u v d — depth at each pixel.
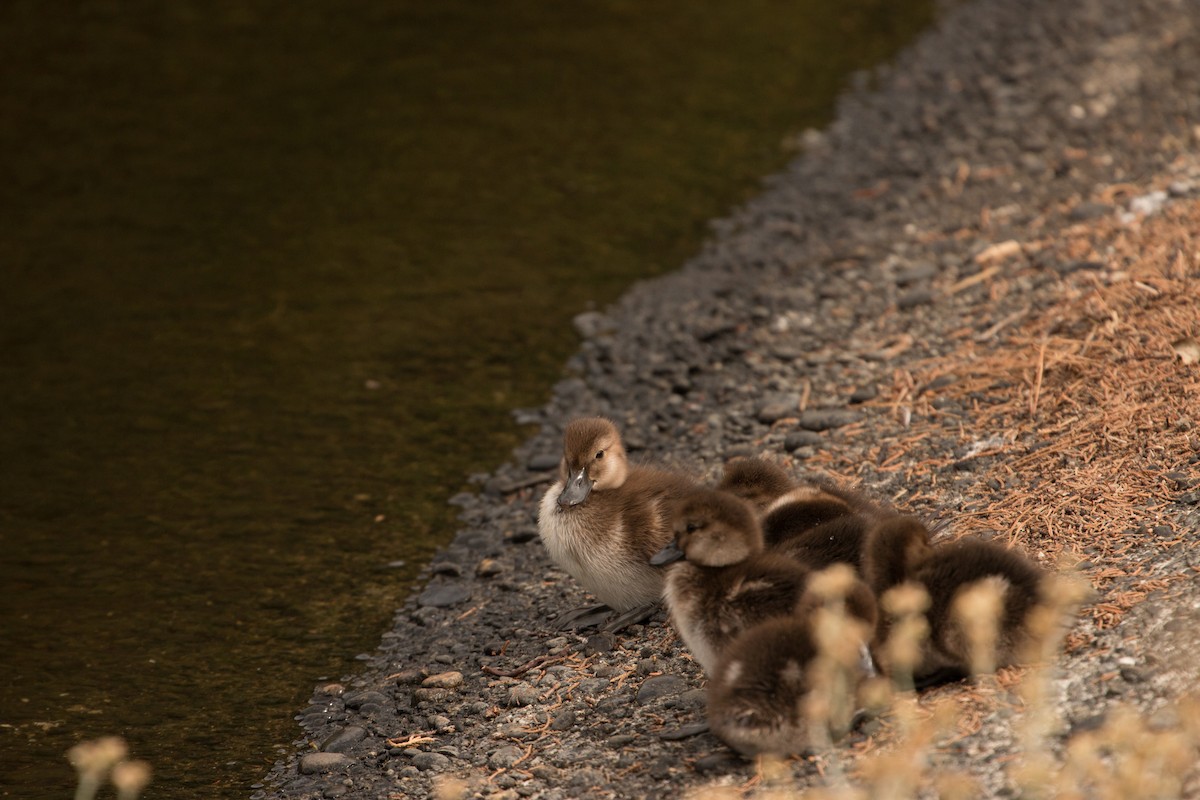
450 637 10.62
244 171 20.78
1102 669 7.38
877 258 16.66
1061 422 10.97
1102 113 19.75
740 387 14.07
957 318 14.15
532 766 8.41
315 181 20.44
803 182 19.81
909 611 7.20
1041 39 24.11
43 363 15.69
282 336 16.25
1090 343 12.01
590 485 10.11
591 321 16.31
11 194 20.05
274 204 19.77
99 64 24.84
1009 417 11.42
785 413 13.05
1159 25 23.31
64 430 14.31
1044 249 15.17
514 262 18.00
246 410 14.65
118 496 13.09
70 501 13.02
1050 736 6.96
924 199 18.28
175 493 13.12
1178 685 7.06
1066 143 18.94
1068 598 7.40
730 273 17.20
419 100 23.22
